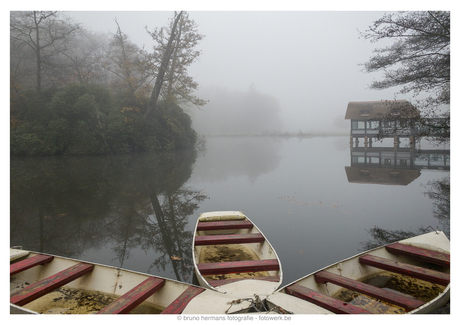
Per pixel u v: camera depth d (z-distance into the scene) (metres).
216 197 8.98
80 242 5.49
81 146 20.55
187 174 13.33
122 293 3.51
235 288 3.14
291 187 10.43
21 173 12.88
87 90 21.88
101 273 3.74
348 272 3.86
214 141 47.88
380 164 16.44
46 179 11.54
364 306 3.15
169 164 16.83
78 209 7.63
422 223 6.22
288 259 4.57
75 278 3.55
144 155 22.12
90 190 9.73
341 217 6.77
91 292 3.66
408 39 11.10
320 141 46.38
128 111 24.47
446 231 5.70
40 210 7.50
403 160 18.20
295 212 7.25
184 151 26.89
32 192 9.34
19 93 21.47
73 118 21.11
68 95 21.09
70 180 11.41
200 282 3.53
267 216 6.95
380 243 5.20
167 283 3.33
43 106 20.83
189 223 6.60
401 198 8.43
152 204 8.14
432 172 13.12
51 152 19.64
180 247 5.28
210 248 5.24
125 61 25.11
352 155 22.16
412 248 4.37
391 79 11.73
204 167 15.76
